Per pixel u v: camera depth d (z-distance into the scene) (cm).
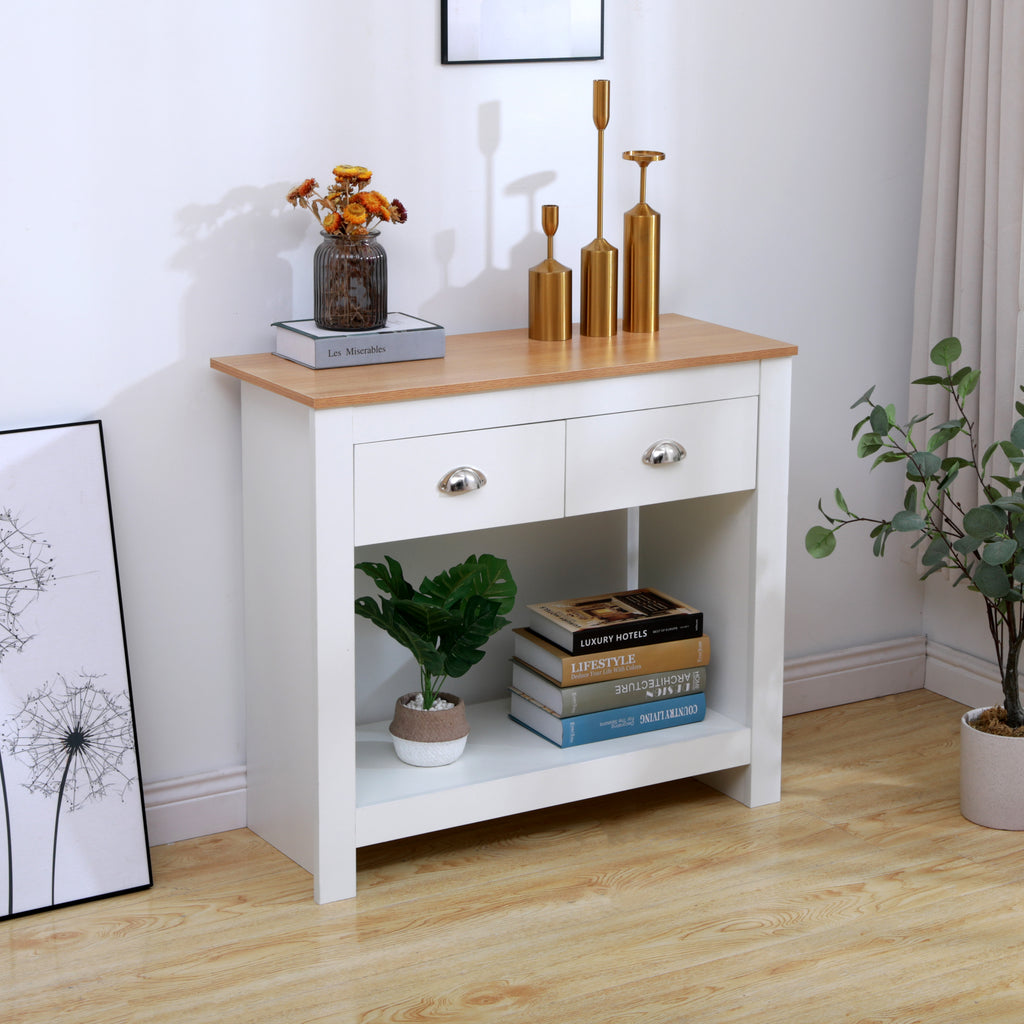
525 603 277
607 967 211
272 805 247
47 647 227
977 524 236
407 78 246
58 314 226
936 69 288
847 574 315
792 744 295
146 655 244
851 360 305
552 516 234
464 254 259
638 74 267
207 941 218
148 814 248
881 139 297
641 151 261
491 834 255
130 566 240
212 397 241
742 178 283
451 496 223
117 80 223
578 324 271
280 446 225
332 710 223
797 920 224
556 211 249
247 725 254
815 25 284
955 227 290
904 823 259
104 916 225
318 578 216
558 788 245
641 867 242
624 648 255
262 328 243
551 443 230
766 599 258
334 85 240
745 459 250
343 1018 198
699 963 212
